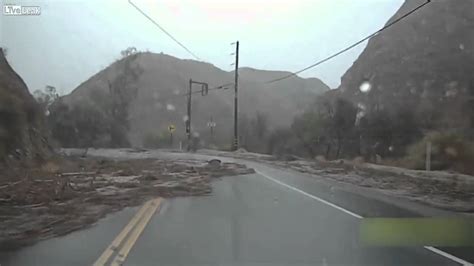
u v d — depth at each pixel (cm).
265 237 891
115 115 8819
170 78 12206
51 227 982
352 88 6159
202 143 8206
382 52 6041
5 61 3519
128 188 1720
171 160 3684
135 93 9094
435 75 4925
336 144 4716
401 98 4972
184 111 11119
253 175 2491
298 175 2508
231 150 5638
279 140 5875
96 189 1667
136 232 934
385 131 4262
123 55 9081
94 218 1091
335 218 1127
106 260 712
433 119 4272
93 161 3388
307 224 1038
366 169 2767
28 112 3116
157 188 1716
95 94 8875
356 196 1602
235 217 1127
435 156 2902
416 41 5712
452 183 2008
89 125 7962
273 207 1305
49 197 1384
